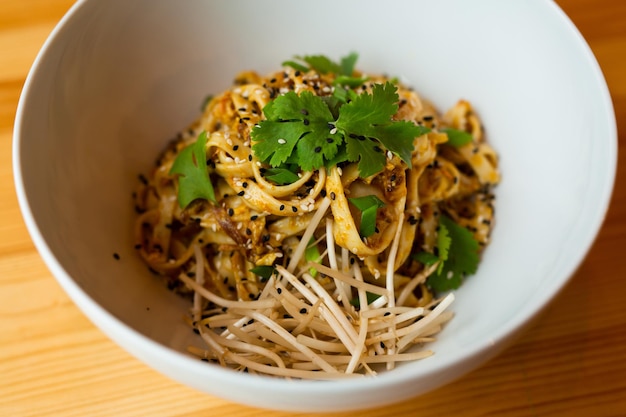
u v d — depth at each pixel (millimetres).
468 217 244
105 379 212
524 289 192
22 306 228
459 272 226
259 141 208
